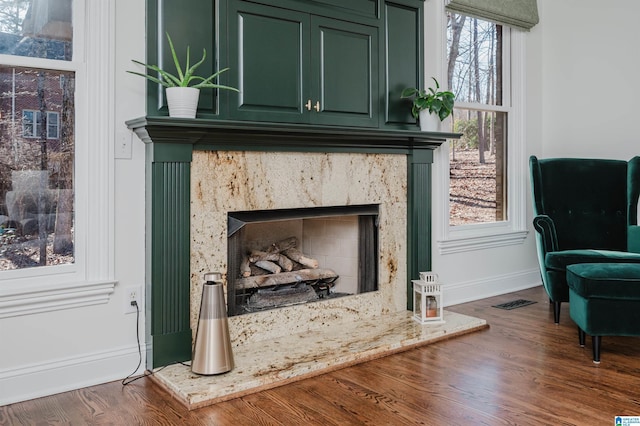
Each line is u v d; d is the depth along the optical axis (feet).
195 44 8.54
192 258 8.49
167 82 8.09
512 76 14.55
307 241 11.62
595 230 12.28
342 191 10.34
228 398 7.29
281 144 9.22
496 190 14.35
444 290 12.67
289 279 10.25
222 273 8.84
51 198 7.77
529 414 6.77
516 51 14.53
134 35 8.20
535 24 14.60
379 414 6.80
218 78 8.76
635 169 12.09
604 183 12.41
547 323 11.09
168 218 8.14
